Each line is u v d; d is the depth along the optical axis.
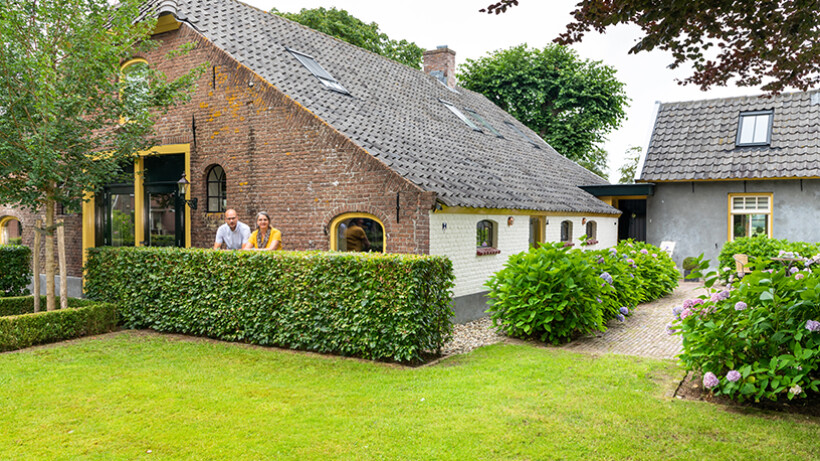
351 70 13.67
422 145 11.12
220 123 10.72
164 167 11.59
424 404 5.09
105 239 12.53
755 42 4.09
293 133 9.89
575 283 7.78
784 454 3.99
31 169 8.02
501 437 4.34
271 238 9.06
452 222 9.19
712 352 5.07
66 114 7.88
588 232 15.59
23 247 11.19
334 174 9.46
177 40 11.17
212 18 11.71
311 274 7.20
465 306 9.66
